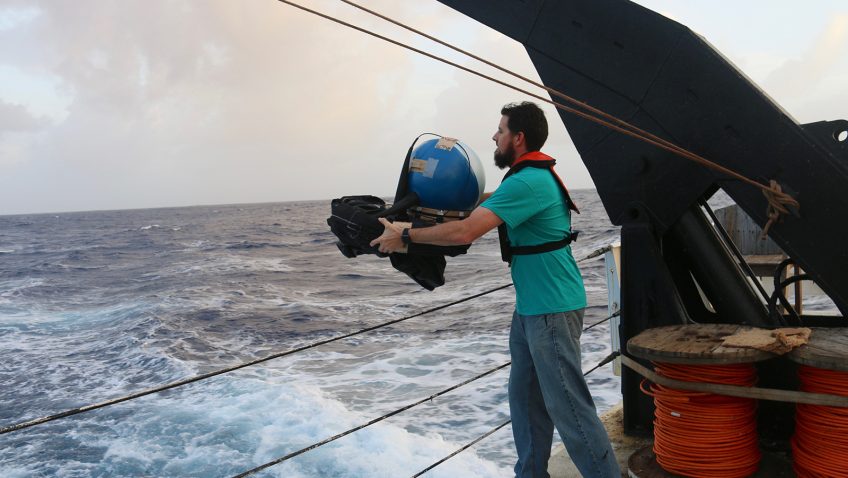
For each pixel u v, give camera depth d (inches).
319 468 319.6
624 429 134.8
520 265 107.0
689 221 121.3
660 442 113.5
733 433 105.9
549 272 105.0
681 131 114.3
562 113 127.5
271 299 915.4
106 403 90.7
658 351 103.1
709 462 106.7
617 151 123.3
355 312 771.4
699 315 131.5
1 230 3902.6
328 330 677.9
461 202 107.3
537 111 107.1
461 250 106.3
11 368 576.1
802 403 97.7
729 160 110.2
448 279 982.4
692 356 100.3
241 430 377.7
